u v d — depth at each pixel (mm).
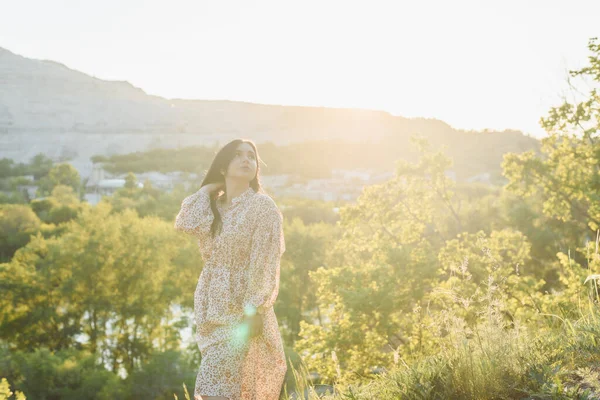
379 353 14648
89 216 48094
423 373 3025
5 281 39812
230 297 3006
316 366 13922
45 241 47938
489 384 2811
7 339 39906
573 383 2699
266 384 3051
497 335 3008
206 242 3125
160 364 28969
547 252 25781
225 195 3215
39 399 27734
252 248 3018
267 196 3119
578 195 18141
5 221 74375
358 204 22047
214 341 2984
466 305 3170
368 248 21297
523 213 29359
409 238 21891
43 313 39281
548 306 5875
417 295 15859
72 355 31812
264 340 3025
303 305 49062
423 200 22562
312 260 49438
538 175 18922
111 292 41781
